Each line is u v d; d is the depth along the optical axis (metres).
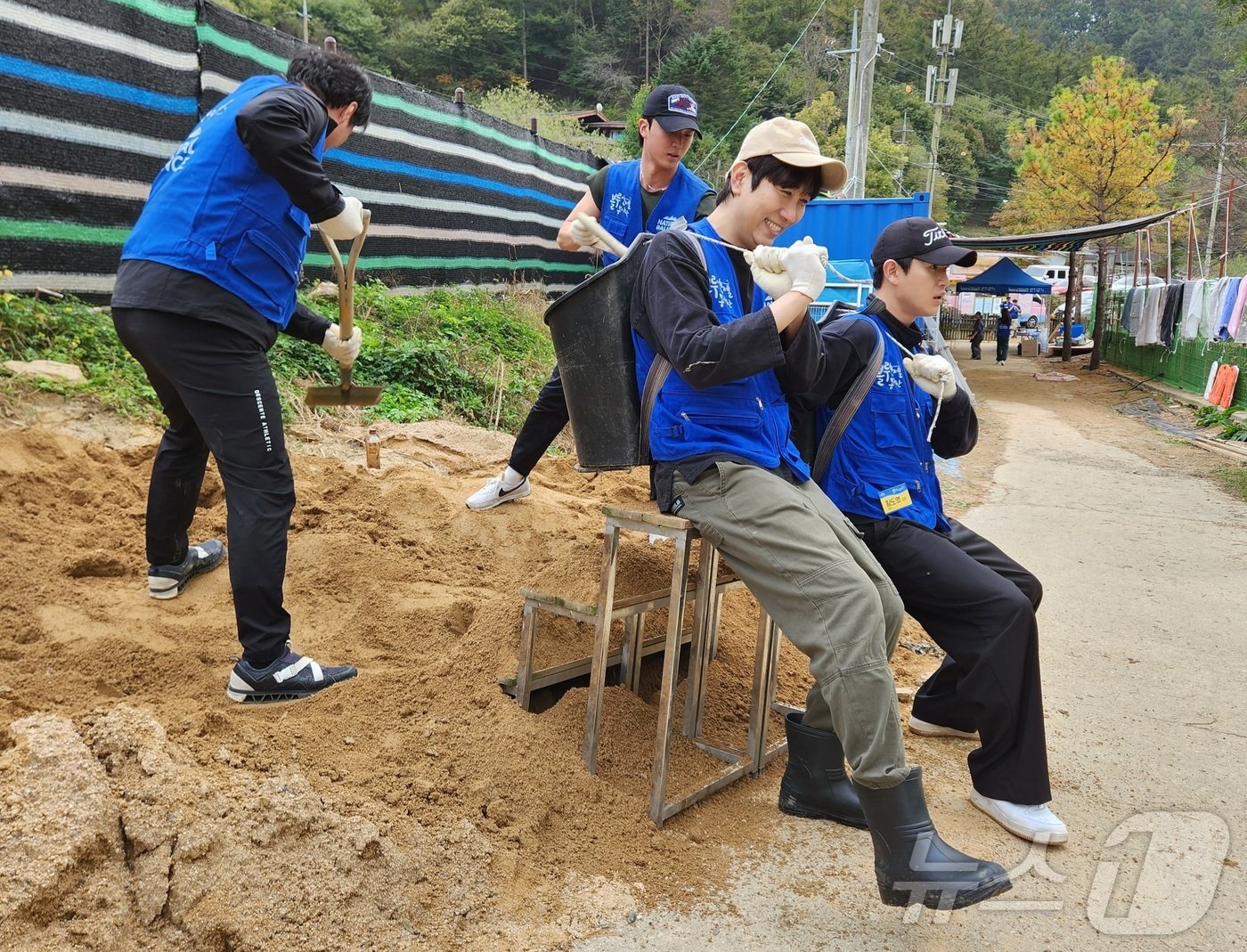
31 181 5.36
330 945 2.08
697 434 2.58
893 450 3.11
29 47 5.29
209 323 2.77
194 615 3.29
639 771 2.98
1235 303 14.02
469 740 2.80
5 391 4.21
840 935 2.39
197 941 2.01
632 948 2.26
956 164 65.31
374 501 4.27
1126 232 20.83
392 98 9.01
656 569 3.62
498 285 11.43
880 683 2.28
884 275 3.19
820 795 2.89
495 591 3.75
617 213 3.95
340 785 2.52
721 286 2.65
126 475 3.98
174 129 6.32
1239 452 11.52
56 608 3.05
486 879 2.38
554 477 5.59
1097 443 12.73
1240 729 3.82
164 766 2.27
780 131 2.62
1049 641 4.82
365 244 8.78
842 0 66.81
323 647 3.21
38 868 1.94
